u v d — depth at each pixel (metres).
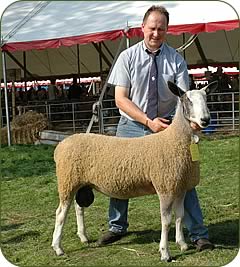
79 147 4.61
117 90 4.95
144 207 6.29
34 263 4.61
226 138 11.20
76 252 4.88
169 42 16.41
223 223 5.54
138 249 4.88
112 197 4.82
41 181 8.23
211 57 17.73
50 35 12.43
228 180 7.40
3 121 15.88
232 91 13.49
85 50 17.86
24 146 11.99
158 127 4.68
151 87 4.90
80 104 15.00
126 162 4.46
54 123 14.77
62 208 4.75
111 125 13.25
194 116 4.27
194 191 4.86
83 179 4.65
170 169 4.38
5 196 7.43
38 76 20.48
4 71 12.44
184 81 4.92
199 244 4.76
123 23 11.63
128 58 4.89
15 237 5.47
